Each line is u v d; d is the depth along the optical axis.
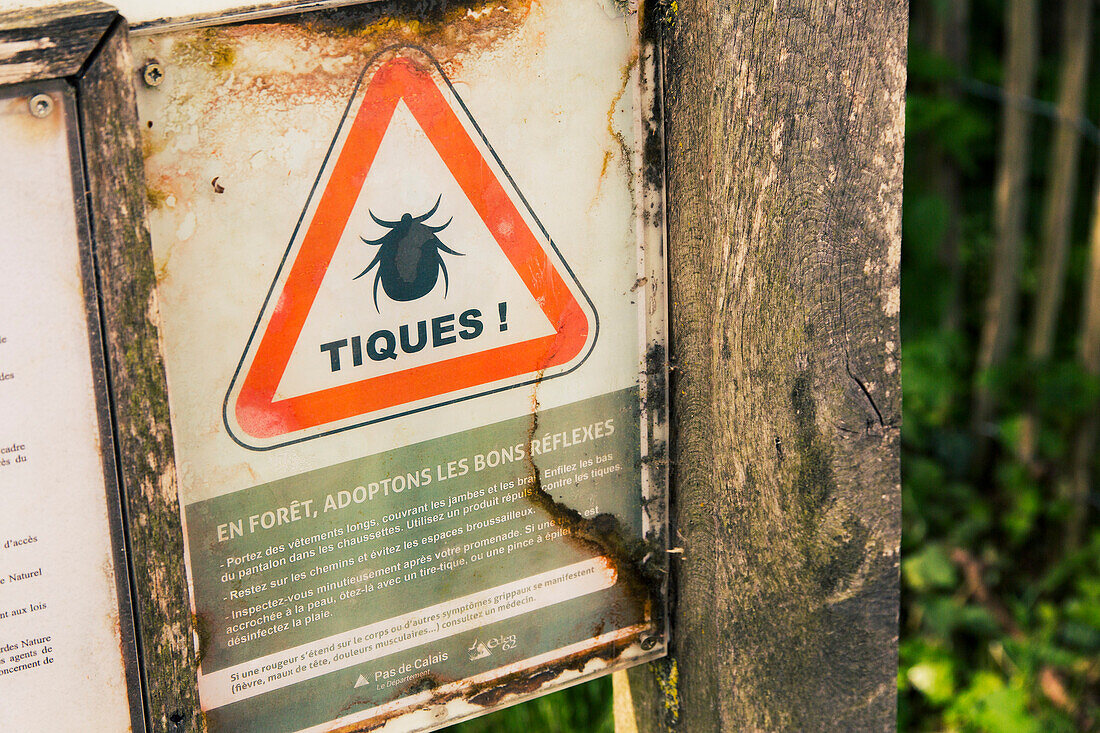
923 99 2.19
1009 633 1.99
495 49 1.13
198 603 1.12
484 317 1.15
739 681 1.21
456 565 1.17
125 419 1.07
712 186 1.16
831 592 1.19
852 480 1.19
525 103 1.14
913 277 2.32
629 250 1.18
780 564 1.19
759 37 1.14
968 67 2.44
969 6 2.45
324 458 1.13
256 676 1.14
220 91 1.08
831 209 1.16
